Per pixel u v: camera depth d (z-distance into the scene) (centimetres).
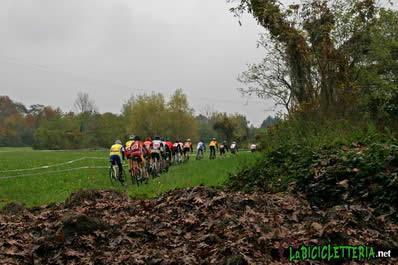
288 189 918
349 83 1783
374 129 1190
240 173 1189
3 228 710
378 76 1962
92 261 540
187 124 6644
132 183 1722
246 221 617
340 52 1975
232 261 485
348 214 626
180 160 2727
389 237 571
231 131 6812
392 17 2047
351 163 852
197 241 582
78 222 630
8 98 10538
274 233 562
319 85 1909
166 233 628
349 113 1606
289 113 1784
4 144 9706
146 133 6644
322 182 845
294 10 1972
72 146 7344
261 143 1811
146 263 526
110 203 850
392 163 800
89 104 8006
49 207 988
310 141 1277
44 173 2089
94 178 2023
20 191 1574
